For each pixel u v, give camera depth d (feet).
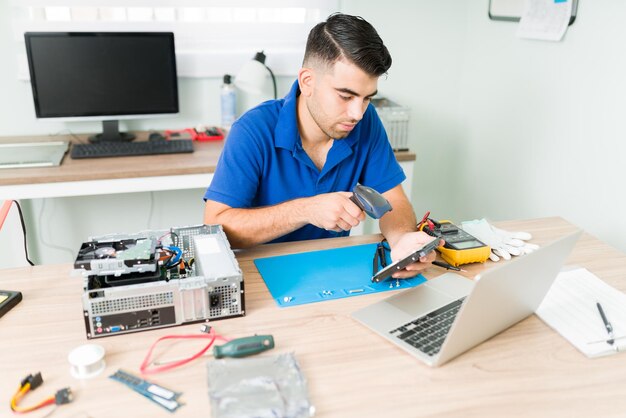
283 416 2.60
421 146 9.46
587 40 6.50
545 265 3.23
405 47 8.80
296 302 3.66
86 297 3.14
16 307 3.57
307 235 5.20
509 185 8.25
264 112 4.84
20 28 7.41
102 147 7.18
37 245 8.32
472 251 4.22
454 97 9.31
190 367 2.99
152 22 7.88
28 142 7.54
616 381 2.97
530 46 7.49
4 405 2.68
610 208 6.42
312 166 4.88
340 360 3.07
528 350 3.22
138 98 7.57
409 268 3.94
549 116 7.27
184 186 6.77
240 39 8.29
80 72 7.23
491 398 2.81
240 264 4.22
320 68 4.07
